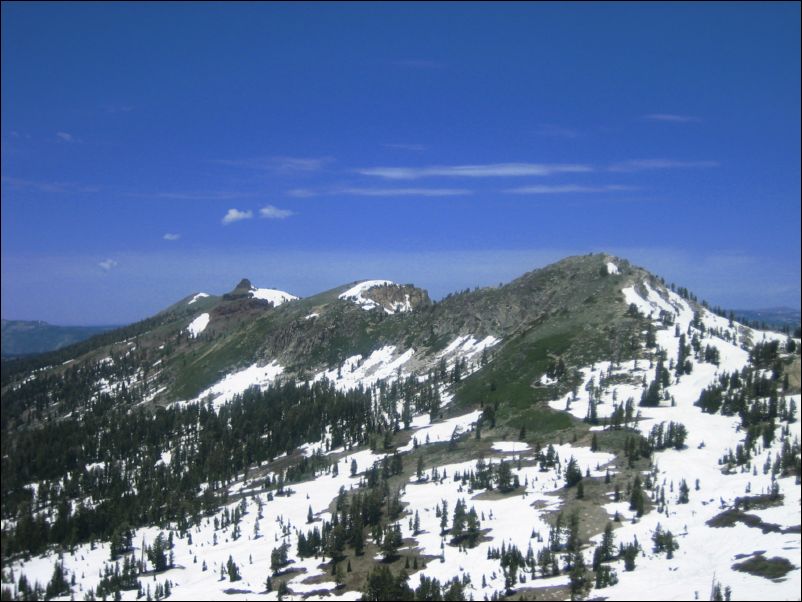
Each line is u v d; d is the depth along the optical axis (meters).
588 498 177.12
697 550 144.25
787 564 128.88
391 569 162.12
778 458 182.88
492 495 192.25
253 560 191.62
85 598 189.50
